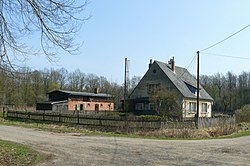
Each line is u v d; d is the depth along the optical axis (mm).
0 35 8086
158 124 24062
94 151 13539
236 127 29125
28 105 57594
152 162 11039
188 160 11680
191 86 47844
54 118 31828
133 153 13156
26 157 11266
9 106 50531
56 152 13070
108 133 23297
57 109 51812
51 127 27281
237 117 40125
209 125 28750
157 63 46219
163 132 22516
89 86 84188
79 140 17891
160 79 45438
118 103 66938
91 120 27453
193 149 15070
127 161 11133
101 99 62031
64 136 20125
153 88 44500
